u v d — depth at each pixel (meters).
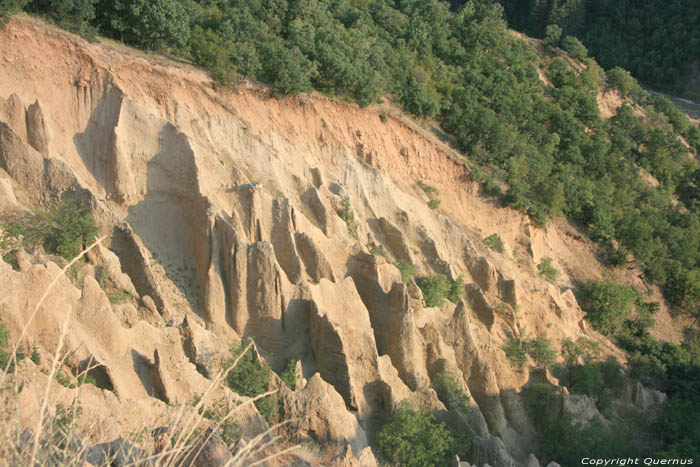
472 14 65.00
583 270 48.28
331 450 23.98
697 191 64.50
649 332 47.62
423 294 34.91
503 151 46.31
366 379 28.42
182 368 23.62
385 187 38.56
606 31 92.94
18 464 5.86
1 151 27.86
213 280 28.62
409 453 25.06
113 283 25.92
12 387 7.41
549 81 67.56
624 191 54.91
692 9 90.69
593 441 32.53
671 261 51.28
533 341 38.84
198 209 29.59
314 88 39.53
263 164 33.47
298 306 29.03
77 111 30.88
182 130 32.31
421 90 45.97
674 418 37.50
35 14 31.73
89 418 14.79
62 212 27.16
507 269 41.16
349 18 52.31
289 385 26.42
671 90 89.62
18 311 21.14
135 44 35.41
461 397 30.03
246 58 36.00
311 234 31.89
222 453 11.87
